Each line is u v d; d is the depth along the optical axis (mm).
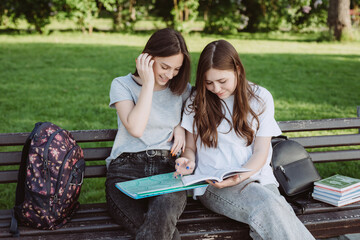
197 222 2434
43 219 2246
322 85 7879
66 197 2287
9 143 2598
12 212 2326
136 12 16094
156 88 2562
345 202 2611
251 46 12547
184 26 14891
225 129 2557
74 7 14195
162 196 2244
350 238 3021
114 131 2744
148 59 2350
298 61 10086
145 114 2371
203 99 2488
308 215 2520
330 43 13523
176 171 2445
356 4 18125
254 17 16266
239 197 2307
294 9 16422
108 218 2436
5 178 2604
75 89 7312
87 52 10805
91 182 3908
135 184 2320
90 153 2732
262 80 8180
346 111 6180
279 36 15383
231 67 2375
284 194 2656
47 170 2225
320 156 3062
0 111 5984
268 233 2146
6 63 9297
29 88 7301
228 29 15602
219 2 15523
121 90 2496
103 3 14906
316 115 5961
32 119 5664
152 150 2531
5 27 15680
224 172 2287
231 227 2379
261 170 2557
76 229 2303
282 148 2758
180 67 2500
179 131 2611
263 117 2531
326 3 16172
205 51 2408
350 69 9305
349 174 4090
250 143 2547
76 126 5406
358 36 14281
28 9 14242
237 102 2502
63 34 14500
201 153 2613
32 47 11438
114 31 15719
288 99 6855
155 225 2113
